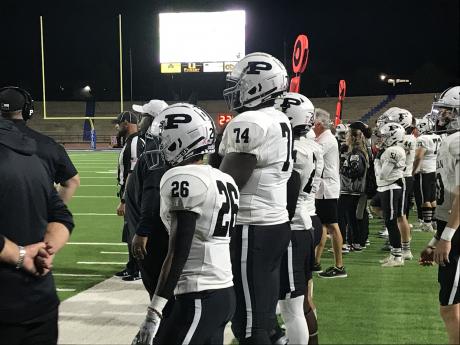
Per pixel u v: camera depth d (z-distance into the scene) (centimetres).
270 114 302
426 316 496
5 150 236
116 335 437
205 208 250
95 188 1536
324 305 528
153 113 505
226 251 261
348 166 750
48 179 250
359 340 436
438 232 346
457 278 330
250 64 308
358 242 786
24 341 238
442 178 341
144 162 379
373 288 586
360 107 3728
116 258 729
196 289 252
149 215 355
